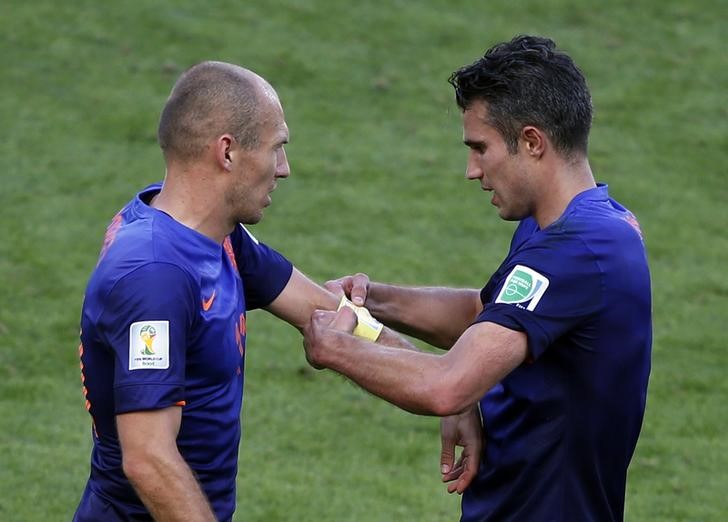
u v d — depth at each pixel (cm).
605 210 1207
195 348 1209
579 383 1200
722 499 2372
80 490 2241
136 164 4131
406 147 4453
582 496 1231
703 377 2981
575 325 1166
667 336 3225
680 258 3791
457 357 1150
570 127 1195
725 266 3747
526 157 1202
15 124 4338
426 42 5288
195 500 1134
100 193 3900
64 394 2698
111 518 1259
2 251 3441
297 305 1434
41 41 4938
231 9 5422
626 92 5047
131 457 1134
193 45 5028
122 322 1151
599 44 5416
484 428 1293
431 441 2594
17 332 2977
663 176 4400
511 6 5678
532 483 1231
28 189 3884
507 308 1155
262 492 2292
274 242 3653
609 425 1220
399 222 3884
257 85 1230
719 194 4300
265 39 5159
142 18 5209
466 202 4075
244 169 1219
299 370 2900
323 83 4878
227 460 1282
